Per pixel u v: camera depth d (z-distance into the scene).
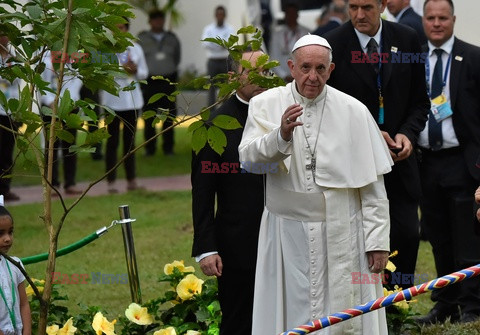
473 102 13.19
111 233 18.95
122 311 13.59
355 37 11.88
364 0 11.66
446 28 13.27
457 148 13.26
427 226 13.60
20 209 21.31
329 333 9.66
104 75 9.09
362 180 9.67
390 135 11.95
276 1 29.59
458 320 12.91
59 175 25.48
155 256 16.98
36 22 8.89
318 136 9.73
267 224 9.94
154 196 22.72
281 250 9.84
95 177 25.36
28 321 9.78
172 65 26.50
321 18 26.66
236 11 34.25
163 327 11.32
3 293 9.46
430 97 13.30
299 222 9.73
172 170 26.62
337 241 9.66
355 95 11.86
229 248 10.66
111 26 8.94
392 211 11.98
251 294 10.73
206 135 9.10
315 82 9.54
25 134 8.60
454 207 13.16
